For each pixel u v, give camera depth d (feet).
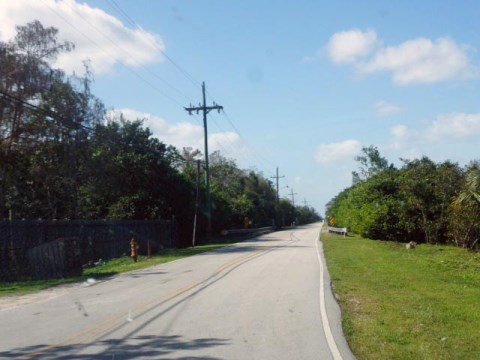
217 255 94.63
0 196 107.55
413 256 86.43
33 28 104.94
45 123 107.86
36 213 122.11
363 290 48.26
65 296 49.98
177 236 141.69
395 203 134.41
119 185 128.88
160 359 25.46
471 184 100.37
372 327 32.45
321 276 59.36
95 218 131.13
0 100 97.25
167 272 68.74
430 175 130.93
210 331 31.73
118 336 30.81
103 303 44.01
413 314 36.29
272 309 38.96
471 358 25.31
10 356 26.81
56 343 29.53
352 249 101.86
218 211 183.62
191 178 181.27
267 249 106.83
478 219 106.32
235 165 290.15
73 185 121.39
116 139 127.65
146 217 131.13
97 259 93.81
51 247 71.26
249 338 29.81
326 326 32.86
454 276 59.36
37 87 103.09
